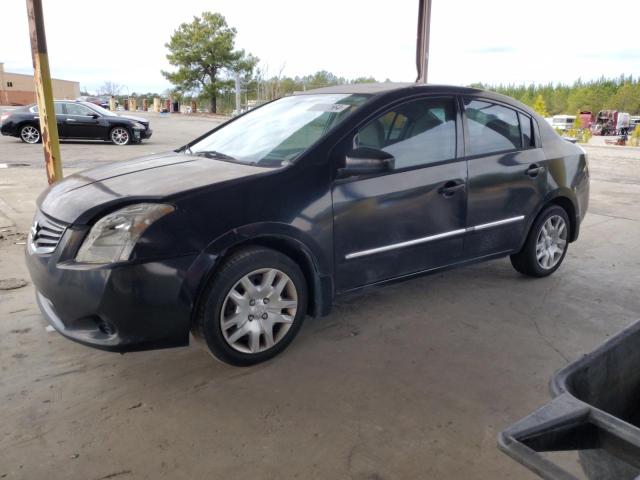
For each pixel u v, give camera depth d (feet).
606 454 3.97
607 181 37.47
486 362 10.72
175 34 135.95
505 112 13.94
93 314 8.99
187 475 7.41
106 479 7.32
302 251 10.40
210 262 9.27
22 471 7.43
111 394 9.35
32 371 10.03
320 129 11.43
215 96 138.92
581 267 16.88
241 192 9.79
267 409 8.98
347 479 7.38
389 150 11.62
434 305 13.56
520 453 3.48
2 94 215.72
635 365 5.11
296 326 10.71
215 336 9.64
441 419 8.79
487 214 13.32
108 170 11.57
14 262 16.07
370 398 9.35
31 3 16.11
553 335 11.99
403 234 11.81
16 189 27.37
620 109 225.97
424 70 26.76
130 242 8.84
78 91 265.13
